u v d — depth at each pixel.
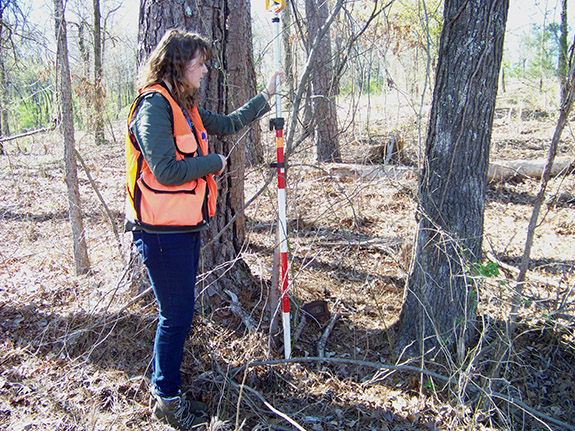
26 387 2.58
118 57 20.81
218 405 2.38
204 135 2.36
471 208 2.75
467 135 2.66
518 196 5.96
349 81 3.70
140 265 3.19
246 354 2.81
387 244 4.26
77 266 3.73
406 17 6.49
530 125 9.67
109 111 13.88
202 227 2.25
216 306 3.12
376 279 3.75
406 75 5.29
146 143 1.98
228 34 3.04
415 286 2.86
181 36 2.13
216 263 3.22
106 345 2.85
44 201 6.45
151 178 2.10
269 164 2.88
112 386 2.60
